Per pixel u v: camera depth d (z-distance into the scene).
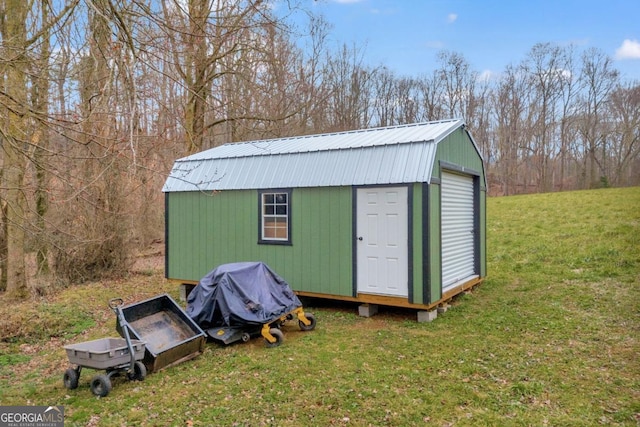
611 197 18.23
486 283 9.27
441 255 7.20
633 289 7.81
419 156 6.92
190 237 9.50
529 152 34.50
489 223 16.19
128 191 12.12
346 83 26.41
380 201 7.15
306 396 4.25
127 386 4.68
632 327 6.03
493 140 34.84
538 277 9.39
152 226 16.36
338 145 8.12
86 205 11.05
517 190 34.34
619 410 3.81
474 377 4.61
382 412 3.88
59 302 8.88
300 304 6.65
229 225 8.95
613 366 4.79
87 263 11.55
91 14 4.91
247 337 6.00
